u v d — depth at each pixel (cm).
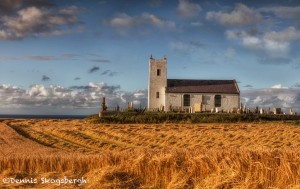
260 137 3947
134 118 6356
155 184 1595
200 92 7275
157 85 7494
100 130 4912
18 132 4841
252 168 1519
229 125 5672
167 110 7225
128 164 1675
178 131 4638
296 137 3891
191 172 1577
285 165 1480
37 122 6450
